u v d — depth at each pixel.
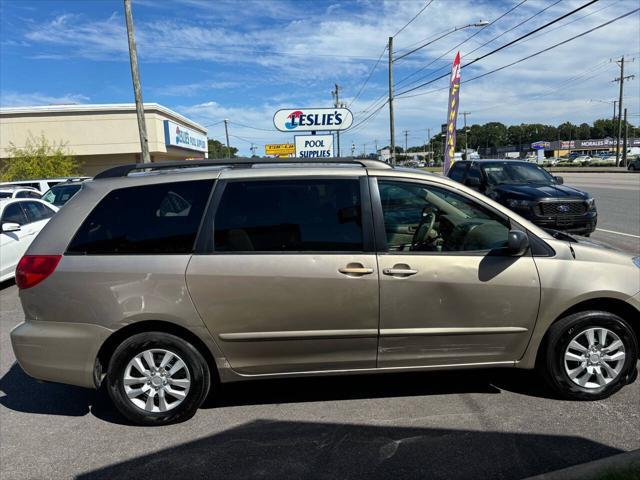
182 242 3.29
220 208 3.34
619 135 54.31
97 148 29.09
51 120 28.62
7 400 3.87
